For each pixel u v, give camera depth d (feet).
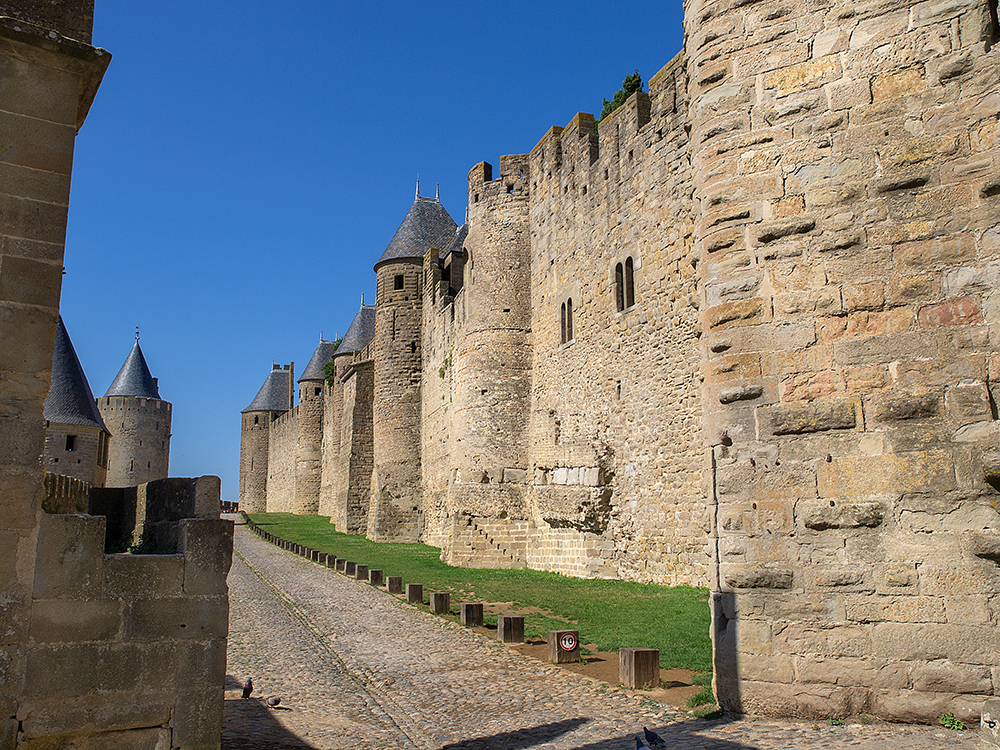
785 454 23.12
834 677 21.61
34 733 16.11
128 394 222.48
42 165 17.58
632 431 62.59
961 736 19.57
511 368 81.51
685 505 55.67
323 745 21.99
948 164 22.49
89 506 24.50
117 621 17.13
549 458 73.72
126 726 16.97
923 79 23.07
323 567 80.53
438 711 26.11
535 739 22.27
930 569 21.09
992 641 20.30
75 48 18.01
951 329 21.85
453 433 86.48
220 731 17.79
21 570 16.29
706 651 32.63
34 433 16.75
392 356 123.54
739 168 25.00
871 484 22.00
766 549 22.93
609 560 64.69
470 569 74.95
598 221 69.21
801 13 24.82
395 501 118.83
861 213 23.30
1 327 16.69
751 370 23.93
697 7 26.78
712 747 19.84
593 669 30.89
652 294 60.49
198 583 18.03
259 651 37.40
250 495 251.39
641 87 93.09
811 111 24.30
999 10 22.62
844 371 22.81
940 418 21.57
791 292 23.80
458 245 112.16
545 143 80.74
